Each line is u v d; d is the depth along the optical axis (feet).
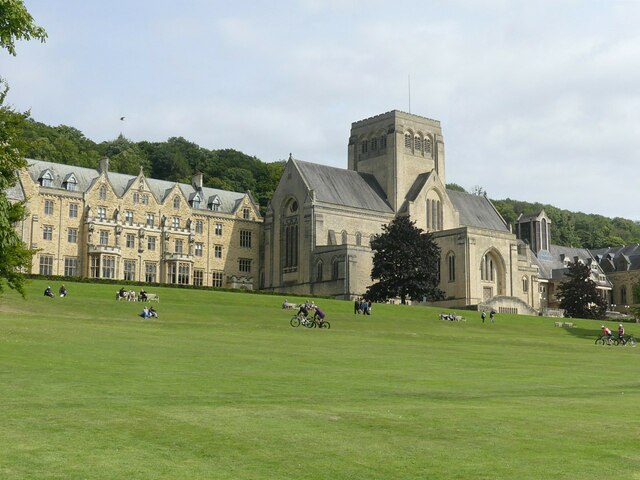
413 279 462.19
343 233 538.47
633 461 73.41
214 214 556.92
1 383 106.63
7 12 116.47
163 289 384.27
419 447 77.20
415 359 170.30
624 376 154.40
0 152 162.30
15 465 67.05
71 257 486.38
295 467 69.51
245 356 157.07
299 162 552.41
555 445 79.10
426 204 574.15
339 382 122.83
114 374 120.47
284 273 547.90
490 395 114.83
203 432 80.89
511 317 406.21
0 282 190.19
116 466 68.03
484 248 538.06
